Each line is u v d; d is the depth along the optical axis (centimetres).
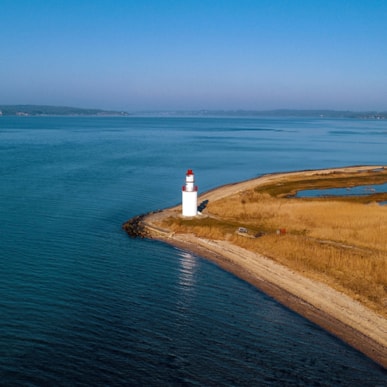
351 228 4941
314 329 2869
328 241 4472
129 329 2756
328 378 2378
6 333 2605
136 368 2372
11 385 2175
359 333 2806
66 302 3061
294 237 4512
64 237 4634
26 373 2269
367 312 3027
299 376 2384
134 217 5509
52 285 3334
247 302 3247
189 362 2453
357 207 5966
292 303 3231
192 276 3725
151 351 2533
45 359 2392
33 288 3253
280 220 5338
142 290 3372
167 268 3894
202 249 4425
